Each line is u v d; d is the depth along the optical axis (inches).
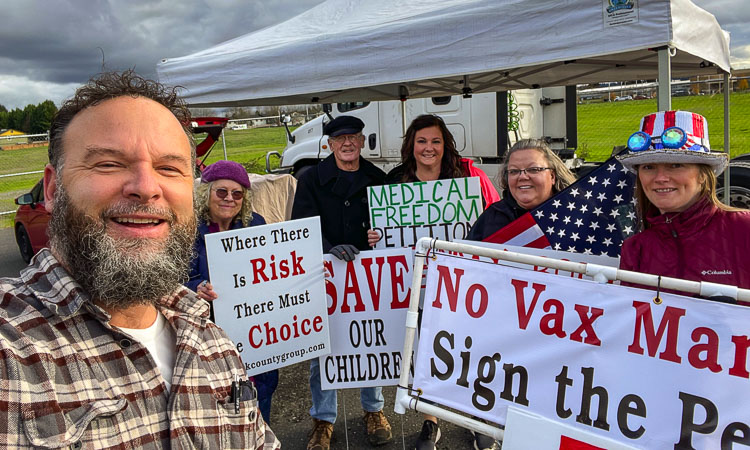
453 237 123.0
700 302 65.1
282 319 108.0
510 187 108.4
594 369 71.5
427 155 126.3
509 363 78.1
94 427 36.1
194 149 48.1
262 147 651.5
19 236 344.2
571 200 101.8
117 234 39.9
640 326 68.8
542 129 331.6
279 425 141.2
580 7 106.3
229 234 102.7
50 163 41.6
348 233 130.5
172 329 47.3
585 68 201.3
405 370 87.8
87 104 41.4
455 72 122.8
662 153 71.1
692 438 64.4
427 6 140.7
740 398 62.4
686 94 366.3
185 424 41.5
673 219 74.7
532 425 74.0
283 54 148.4
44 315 37.7
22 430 33.4
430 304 86.2
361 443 129.1
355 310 116.3
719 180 239.1
